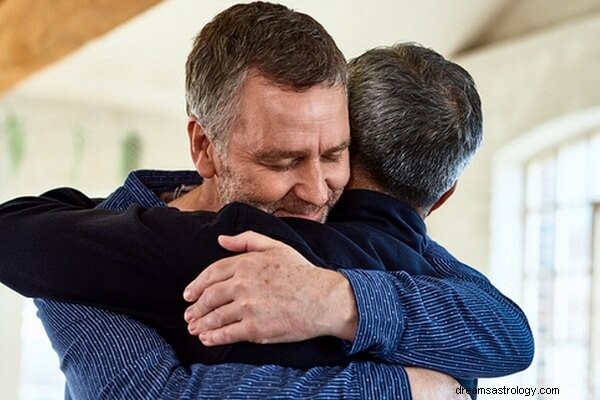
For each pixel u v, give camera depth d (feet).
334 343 4.70
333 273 4.65
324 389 4.47
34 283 5.22
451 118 5.49
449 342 4.88
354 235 5.18
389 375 4.67
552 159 22.29
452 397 4.83
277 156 4.84
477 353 4.99
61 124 25.94
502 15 22.97
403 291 4.83
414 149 5.43
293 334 4.51
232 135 4.91
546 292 22.26
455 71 5.65
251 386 4.42
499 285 22.70
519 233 22.90
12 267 5.33
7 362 24.94
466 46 23.90
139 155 26.78
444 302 4.96
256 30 4.86
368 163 5.50
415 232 5.57
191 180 6.17
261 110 4.80
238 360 4.61
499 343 5.11
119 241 5.01
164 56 23.11
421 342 4.82
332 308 4.53
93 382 4.76
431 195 5.66
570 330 21.65
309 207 5.02
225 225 4.86
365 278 4.70
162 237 4.93
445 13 22.21
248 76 4.83
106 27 14.12
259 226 4.84
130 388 4.63
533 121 21.74
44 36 14.62
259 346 4.59
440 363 4.87
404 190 5.57
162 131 27.12
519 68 22.15
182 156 27.35
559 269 21.94
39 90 25.34
